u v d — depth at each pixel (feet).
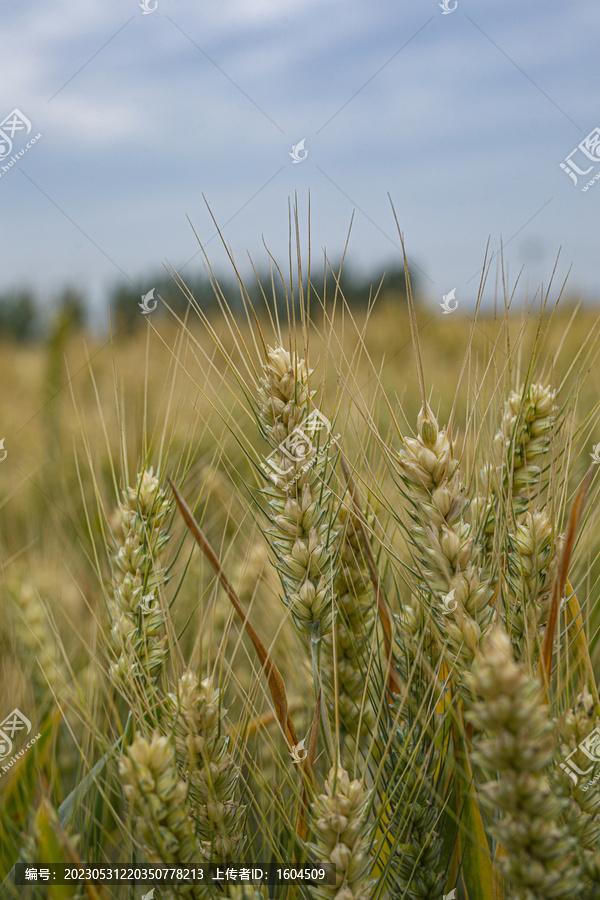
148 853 1.39
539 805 1.26
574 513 1.42
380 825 1.51
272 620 1.82
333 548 1.57
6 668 1.81
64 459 2.52
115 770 1.51
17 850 1.58
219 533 1.96
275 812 1.59
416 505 1.50
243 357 1.55
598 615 1.71
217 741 1.48
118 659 1.58
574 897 1.30
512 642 1.52
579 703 1.40
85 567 1.96
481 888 1.49
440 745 1.54
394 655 1.63
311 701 1.75
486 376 1.56
